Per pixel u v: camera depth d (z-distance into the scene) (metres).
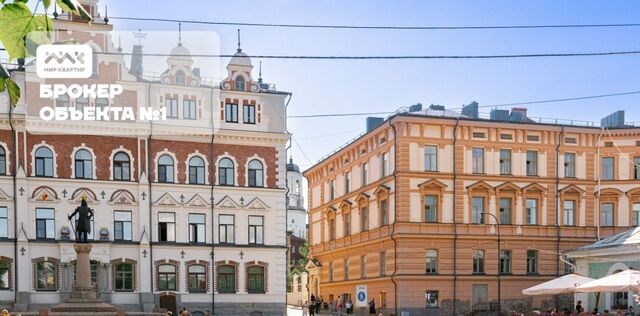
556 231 58.91
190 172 48.91
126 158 47.59
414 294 55.69
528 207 58.94
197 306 47.75
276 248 49.88
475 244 57.25
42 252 45.25
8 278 44.53
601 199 60.25
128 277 46.78
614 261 47.00
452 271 56.53
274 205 50.38
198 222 48.72
